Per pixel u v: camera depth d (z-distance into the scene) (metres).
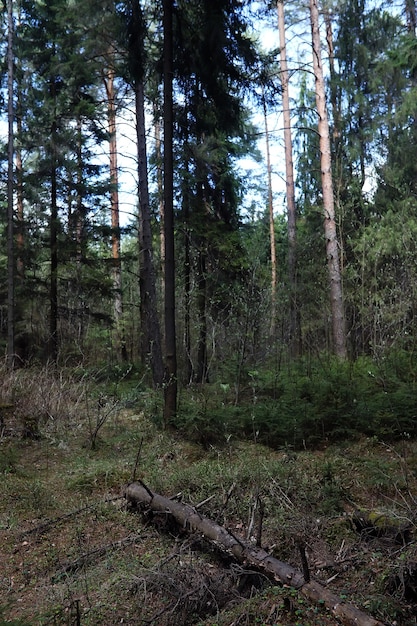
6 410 8.30
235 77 8.84
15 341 16.48
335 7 16.91
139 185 13.23
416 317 10.00
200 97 9.63
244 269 12.85
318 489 5.65
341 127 19.42
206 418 7.37
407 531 4.53
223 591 3.91
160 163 16.95
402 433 6.84
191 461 6.82
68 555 4.75
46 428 7.97
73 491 6.03
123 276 24.78
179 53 8.81
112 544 4.78
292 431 7.29
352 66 20.11
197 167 13.20
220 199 14.22
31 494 5.81
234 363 9.10
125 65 12.46
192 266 13.39
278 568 3.89
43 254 17.58
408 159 17.05
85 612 3.80
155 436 7.59
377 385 8.52
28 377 9.73
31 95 17.00
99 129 16.12
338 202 13.11
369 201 17.66
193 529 4.66
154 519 5.11
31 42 15.80
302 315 11.83
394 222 14.43
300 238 17.12
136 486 5.53
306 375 8.98
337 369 8.92
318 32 13.76
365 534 4.73
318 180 20.36
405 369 8.86
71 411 8.59
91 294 16.03
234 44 8.62
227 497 5.08
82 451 7.27
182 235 14.42
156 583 3.96
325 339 12.16
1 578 4.42
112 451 7.27
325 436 7.36
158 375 11.80
